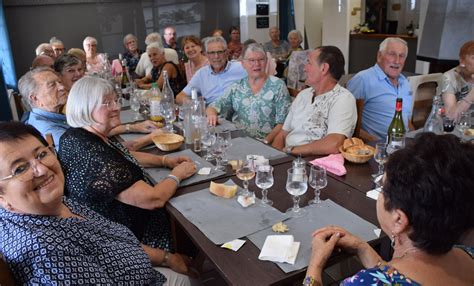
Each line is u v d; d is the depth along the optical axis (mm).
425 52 4199
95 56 5527
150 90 3475
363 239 1191
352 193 1524
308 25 8898
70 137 1558
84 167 1493
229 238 1230
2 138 945
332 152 1954
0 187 950
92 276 1019
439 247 741
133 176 1533
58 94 2271
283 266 1086
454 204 698
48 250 944
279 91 2748
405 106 2664
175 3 6863
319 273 1010
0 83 4410
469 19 3686
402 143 1756
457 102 2684
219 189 1531
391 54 2504
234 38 6551
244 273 1068
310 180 1479
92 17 6375
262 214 1371
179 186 1645
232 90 2891
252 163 1671
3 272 887
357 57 6723
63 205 1195
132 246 1246
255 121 2801
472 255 796
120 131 2482
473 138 2113
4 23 5551
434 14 3990
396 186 750
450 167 708
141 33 6785
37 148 992
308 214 1355
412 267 745
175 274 1499
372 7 6762
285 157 1956
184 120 2293
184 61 5250
